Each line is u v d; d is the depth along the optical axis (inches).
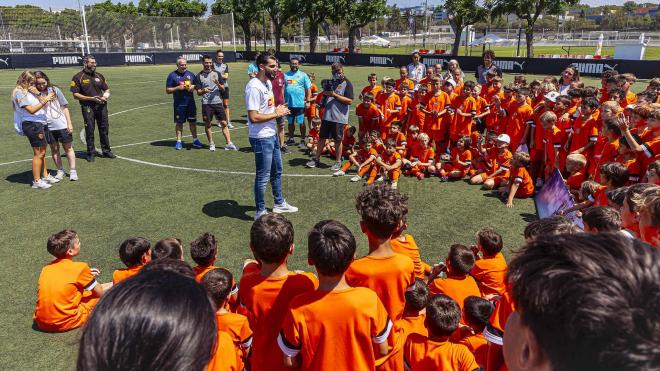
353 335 91.4
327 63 1446.9
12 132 475.2
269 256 108.1
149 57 1395.2
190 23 1625.2
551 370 29.6
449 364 101.2
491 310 114.6
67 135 312.3
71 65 1243.2
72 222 248.2
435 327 102.6
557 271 29.5
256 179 241.8
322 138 343.9
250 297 111.3
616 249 30.0
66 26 1540.4
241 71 1193.4
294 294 109.6
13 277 191.6
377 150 317.4
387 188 128.7
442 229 236.5
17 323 160.1
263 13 1909.4
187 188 302.7
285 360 96.0
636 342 25.9
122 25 1555.1
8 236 231.1
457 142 329.7
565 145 281.3
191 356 31.9
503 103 333.4
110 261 204.5
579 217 205.3
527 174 278.5
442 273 178.2
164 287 34.4
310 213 257.3
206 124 394.9
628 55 1197.7
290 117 417.4
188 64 1449.3
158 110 615.8
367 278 115.8
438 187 306.3
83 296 162.2
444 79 424.5
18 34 1486.2
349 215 254.7
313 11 1812.3
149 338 31.2
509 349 34.4
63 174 324.8
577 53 1804.9
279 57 1585.9
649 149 207.0
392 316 118.2
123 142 434.9
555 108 294.4
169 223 245.8
